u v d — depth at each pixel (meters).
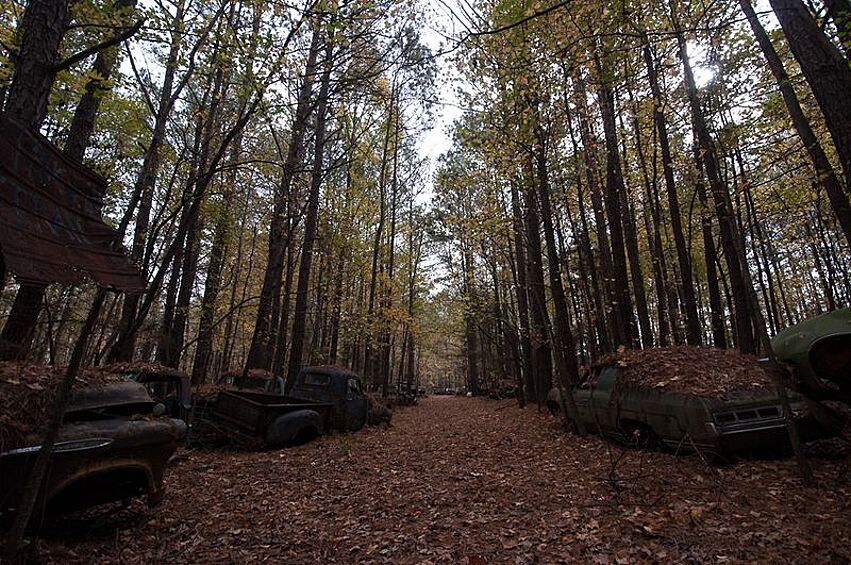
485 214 13.45
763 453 5.86
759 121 10.10
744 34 8.93
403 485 6.37
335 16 6.46
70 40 7.52
